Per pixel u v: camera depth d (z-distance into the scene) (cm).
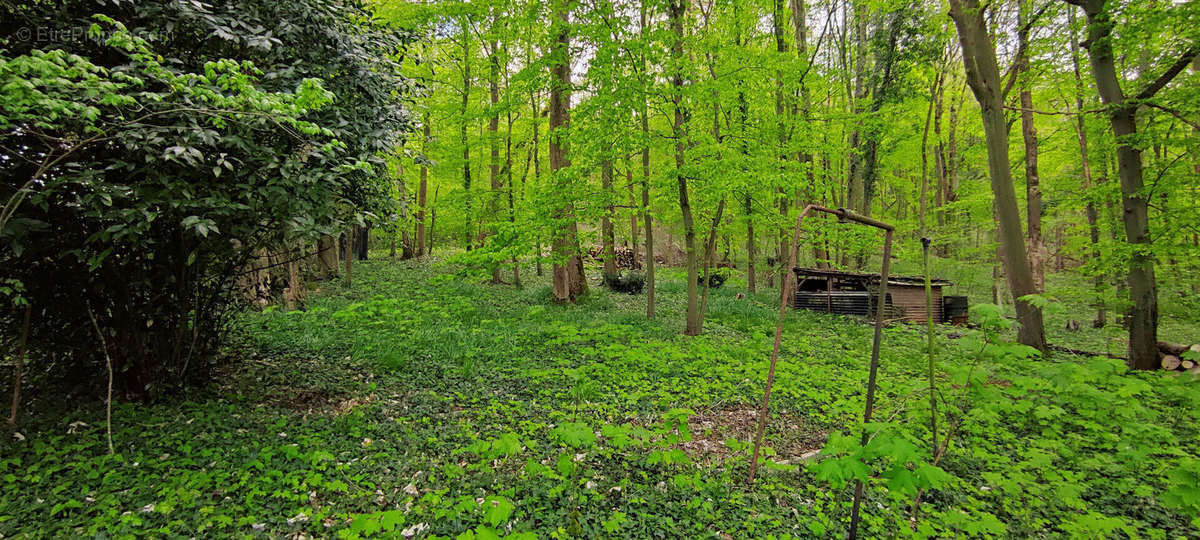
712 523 330
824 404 566
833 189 1584
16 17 348
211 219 379
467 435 455
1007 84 1110
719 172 847
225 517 301
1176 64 662
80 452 379
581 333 824
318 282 1262
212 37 421
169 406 482
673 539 311
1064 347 926
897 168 2347
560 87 976
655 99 886
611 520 317
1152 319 738
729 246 1972
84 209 345
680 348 785
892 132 1628
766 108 1081
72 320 457
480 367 675
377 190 530
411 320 889
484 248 1002
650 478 390
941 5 1373
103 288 450
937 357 793
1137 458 356
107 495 321
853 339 965
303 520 314
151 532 290
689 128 919
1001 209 820
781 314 337
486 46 1314
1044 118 1455
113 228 336
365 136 486
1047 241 2625
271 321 857
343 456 404
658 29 819
